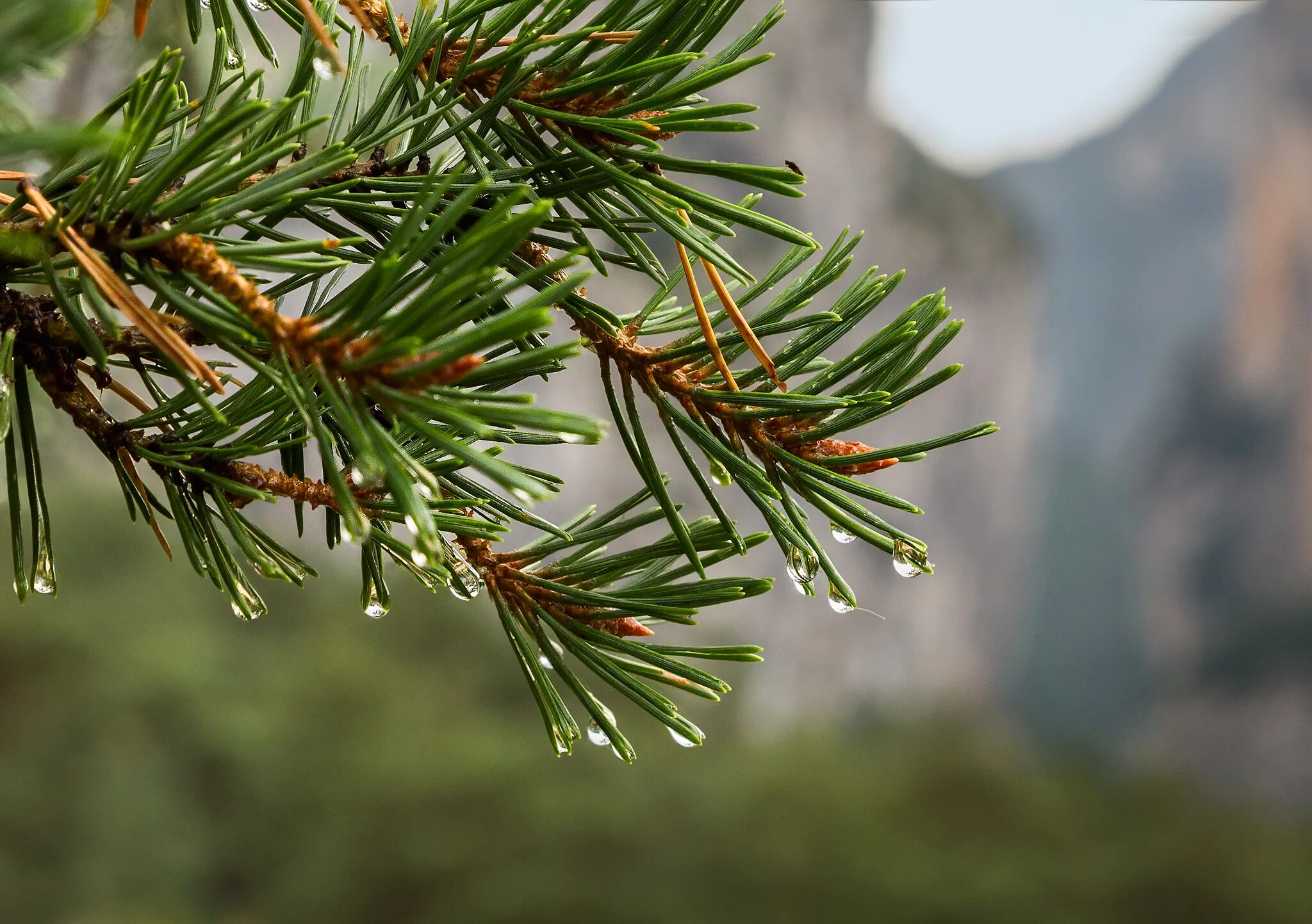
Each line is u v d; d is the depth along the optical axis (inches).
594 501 823.7
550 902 455.2
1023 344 1357.0
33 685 445.1
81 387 22.8
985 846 551.8
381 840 473.1
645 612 26.3
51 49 10.9
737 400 24.5
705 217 22.4
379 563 27.4
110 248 18.2
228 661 516.1
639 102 22.4
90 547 514.0
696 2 22.8
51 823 408.8
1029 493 1369.3
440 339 16.0
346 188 23.0
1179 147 1984.5
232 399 23.0
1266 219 1466.5
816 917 475.8
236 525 22.8
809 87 1165.7
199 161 18.2
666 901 461.7
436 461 24.4
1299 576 1384.1
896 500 24.8
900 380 24.9
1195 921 520.1
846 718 1053.8
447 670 621.0
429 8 23.9
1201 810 657.6
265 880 460.1
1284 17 1487.5
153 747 452.1
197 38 25.8
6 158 11.2
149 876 419.8
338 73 24.4
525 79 23.1
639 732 598.5
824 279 25.4
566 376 797.2
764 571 684.1
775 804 538.3
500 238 15.9
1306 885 555.5
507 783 501.7
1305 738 1310.3
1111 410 1943.9
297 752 495.2
